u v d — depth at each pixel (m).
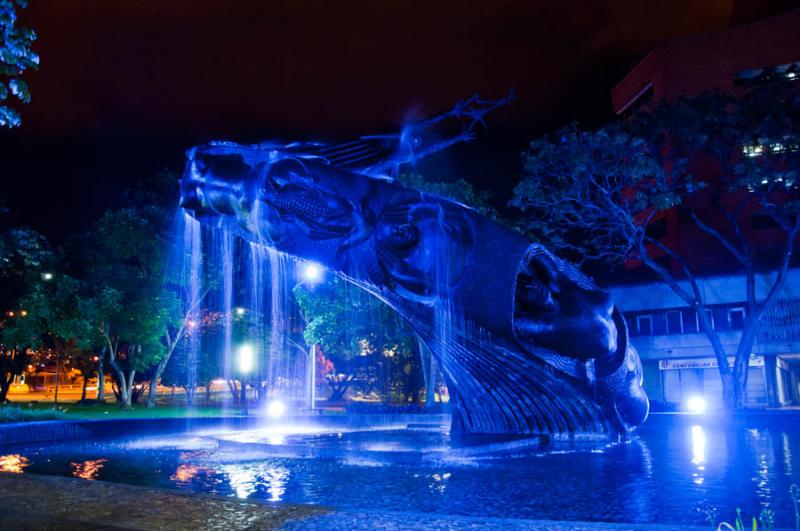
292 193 11.64
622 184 28.56
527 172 29.38
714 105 27.69
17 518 5.20
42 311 33.91
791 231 28.55
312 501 7.57
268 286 37.50
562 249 33.81
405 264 11.84
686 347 38.88
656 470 9.90
